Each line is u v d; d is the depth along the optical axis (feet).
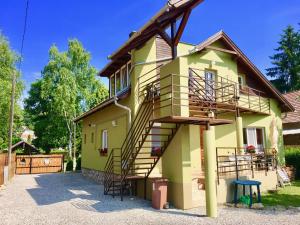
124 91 42.83
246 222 23.75
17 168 75.05
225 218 25.08
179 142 29.50
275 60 141.18
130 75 42.06
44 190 41.86
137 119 39.22
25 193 39.04
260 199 31.22
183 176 28.68
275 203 31.91
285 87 133.90
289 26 138.51
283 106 56.65
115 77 53.88
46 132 110.73
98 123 55.57
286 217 25.45
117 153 44.47
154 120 28.35
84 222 23.73
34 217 25.38
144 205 30.68
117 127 45.19
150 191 33.63
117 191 39.75
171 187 30.37
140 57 41.60
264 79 53.42
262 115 52.34
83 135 68.54
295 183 48.55
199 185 34.17
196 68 45.09
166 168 31.55
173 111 29.43
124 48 39.34
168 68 31.60
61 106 100.48
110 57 43.11
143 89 39.04
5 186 45.88
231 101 41.78
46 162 79.41
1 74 84.58
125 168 36.83
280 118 55.98
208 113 31.63
